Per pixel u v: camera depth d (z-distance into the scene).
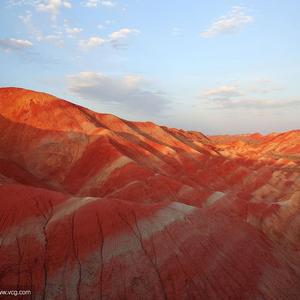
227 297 24.88
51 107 68.50
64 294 21.39
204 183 67.94
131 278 23.55
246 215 44.16
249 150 129.00
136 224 28.23
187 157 77.06
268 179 74.56
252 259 30.97
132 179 51.25
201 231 30.81
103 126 73.56
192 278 25.08
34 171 55.25
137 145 67.06
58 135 62.56
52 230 25.41
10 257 22.28
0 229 24.27
